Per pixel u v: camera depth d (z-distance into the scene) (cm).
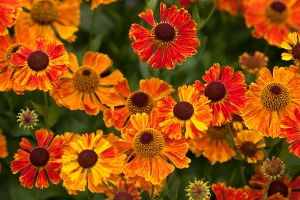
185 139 75
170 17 80
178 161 74
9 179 90
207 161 87
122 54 104
